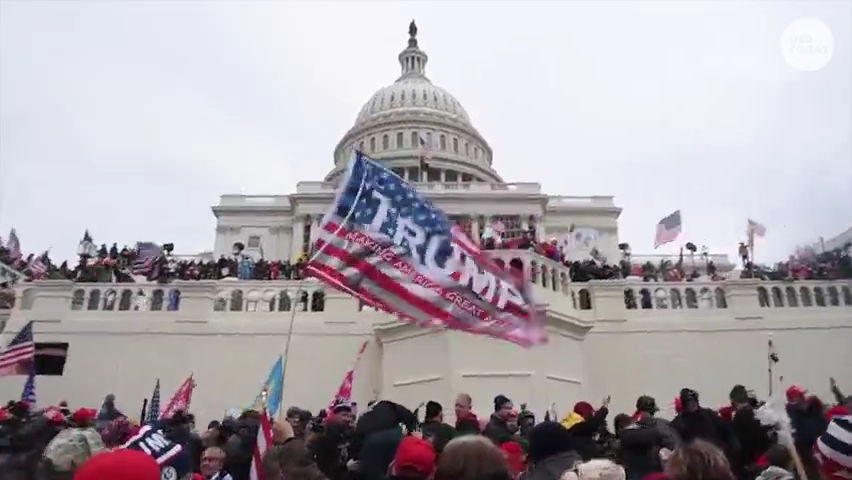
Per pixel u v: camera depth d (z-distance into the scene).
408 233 7.89
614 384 20.67
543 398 18.22
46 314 20.42
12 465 4.47
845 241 27.92
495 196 54.22
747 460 7.39
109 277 22.77
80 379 19.73
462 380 18.02
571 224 57.25
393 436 6.32
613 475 3.90
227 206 56.22
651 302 22.17
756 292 22.02
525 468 7.11
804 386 20.80
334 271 7.44
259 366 20.27
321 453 6.52
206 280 22.06
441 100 77.50
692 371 20.94
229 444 7.31
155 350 20.30
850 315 21.59
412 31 93.81
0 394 19.34
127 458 3.24
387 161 67.62
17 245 33.94
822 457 4.91
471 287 8.20
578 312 21.48
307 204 54.50
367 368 20.09
